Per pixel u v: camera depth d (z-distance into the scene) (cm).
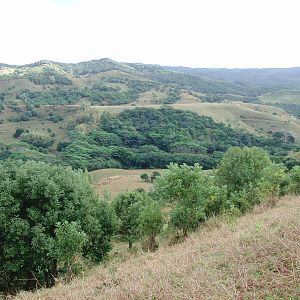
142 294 656
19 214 1705
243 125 15750
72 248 1365
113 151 11438
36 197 1664
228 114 17012
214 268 697
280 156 9294
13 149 12138
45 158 11094
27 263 1680
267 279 588
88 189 2231
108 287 790
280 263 625
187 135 13725
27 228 1593
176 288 642
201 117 15638
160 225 1614
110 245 2083
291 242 678
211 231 1234
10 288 1688
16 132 14312
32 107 17212
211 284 612
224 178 3366
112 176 9081
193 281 636
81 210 1825
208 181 1634
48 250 1543
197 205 1502
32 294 984
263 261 655
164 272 739
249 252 710
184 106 17425
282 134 14525
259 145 13050
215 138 13850
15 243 1612
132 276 786
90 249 2006
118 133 13850
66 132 14588
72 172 2031
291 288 540
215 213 1675
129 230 3278
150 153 11250
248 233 840
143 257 1073
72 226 1380
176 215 1490
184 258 825
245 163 3284
